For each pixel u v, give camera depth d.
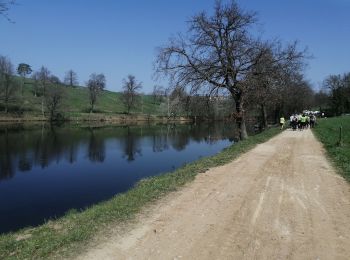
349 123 60.28
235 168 16.91
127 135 61.12
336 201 11.25
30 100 116.12
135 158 35.53
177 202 11.09
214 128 76.62
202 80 29.95
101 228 8.80
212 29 29.86
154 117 114.56
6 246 8.22
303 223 9.20
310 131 42.81
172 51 29.78
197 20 29.95
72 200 20.44
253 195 11.93
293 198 11.57
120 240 8.06
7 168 30.64
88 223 9.20
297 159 19.69
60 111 106.38
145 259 7.11
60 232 8.83
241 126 32.66
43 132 65.88
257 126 60.09
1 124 85.25
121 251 7.49
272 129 47.56
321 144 27.55
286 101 59.94
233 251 7.48
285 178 14.62
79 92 146.12
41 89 119.56
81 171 29.09
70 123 97.19
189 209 10.36
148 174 27.38
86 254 7.36
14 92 108.50
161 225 9.02
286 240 8.07
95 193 22.00
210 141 49.22
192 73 29.95
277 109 69.25
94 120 107.56
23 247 8.00
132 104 121.38
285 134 38.09
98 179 25.97
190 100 31.03
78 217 10.05
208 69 30.08
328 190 12.63
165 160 33.94
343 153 20.88
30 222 16.44
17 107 106.81
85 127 82.81
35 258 7.22
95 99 123.31
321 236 8.32
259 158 20.08
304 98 82.75
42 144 47.47
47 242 8.02
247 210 10.27
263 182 13.88
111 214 9.84
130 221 9.31
